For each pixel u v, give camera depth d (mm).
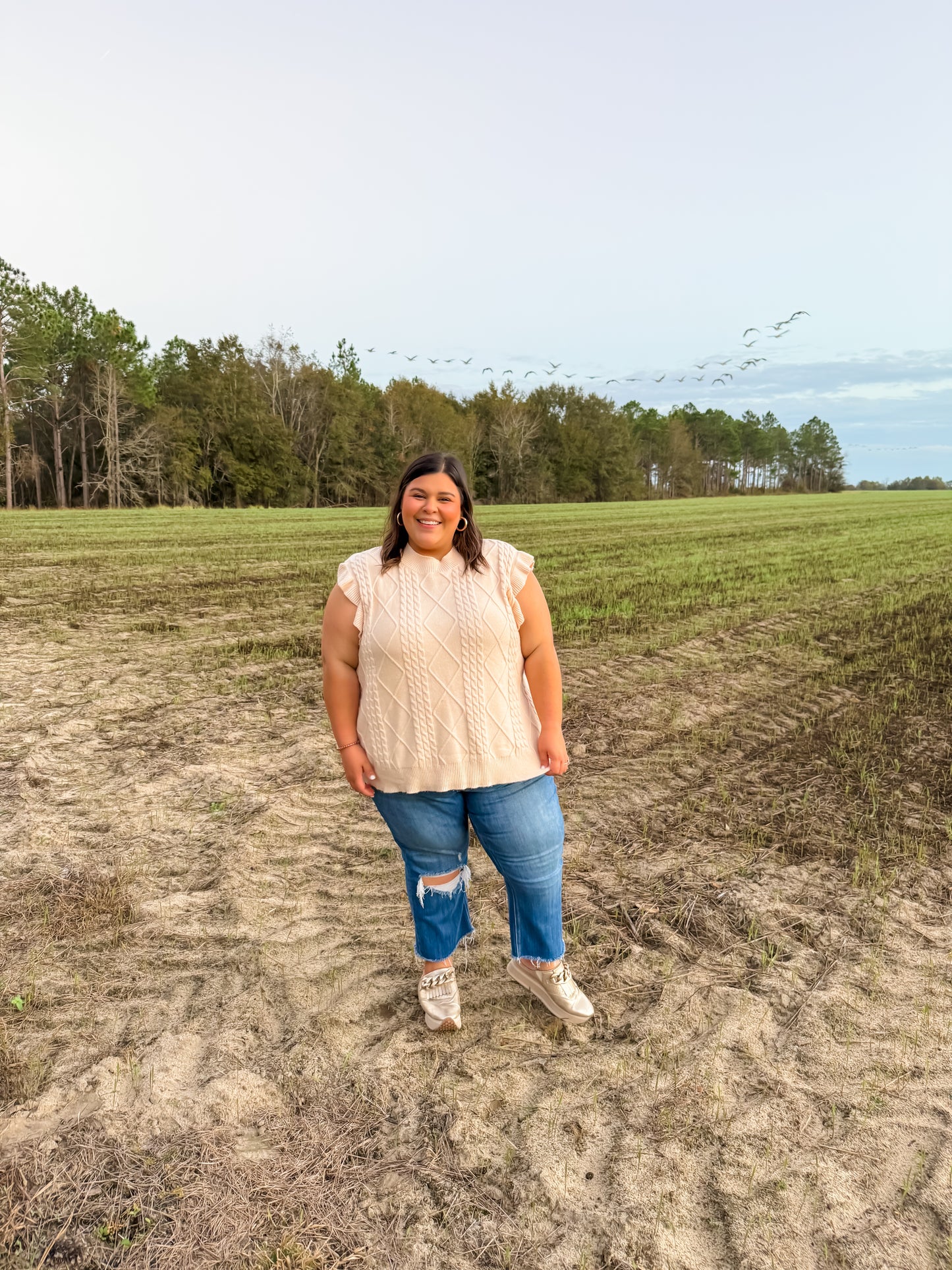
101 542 20562
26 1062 2352
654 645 8328
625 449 89438
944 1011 2635
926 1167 2025
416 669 2143
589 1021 2607
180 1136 2092
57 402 58125
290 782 4574
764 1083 2318
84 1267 1732
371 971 2850
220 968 2854
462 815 2354
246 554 17453
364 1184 1968
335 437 69500
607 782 4613
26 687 6391
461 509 2133
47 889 3322
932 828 3998
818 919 3188
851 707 6164
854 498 75875
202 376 63906
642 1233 1839
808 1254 1801
